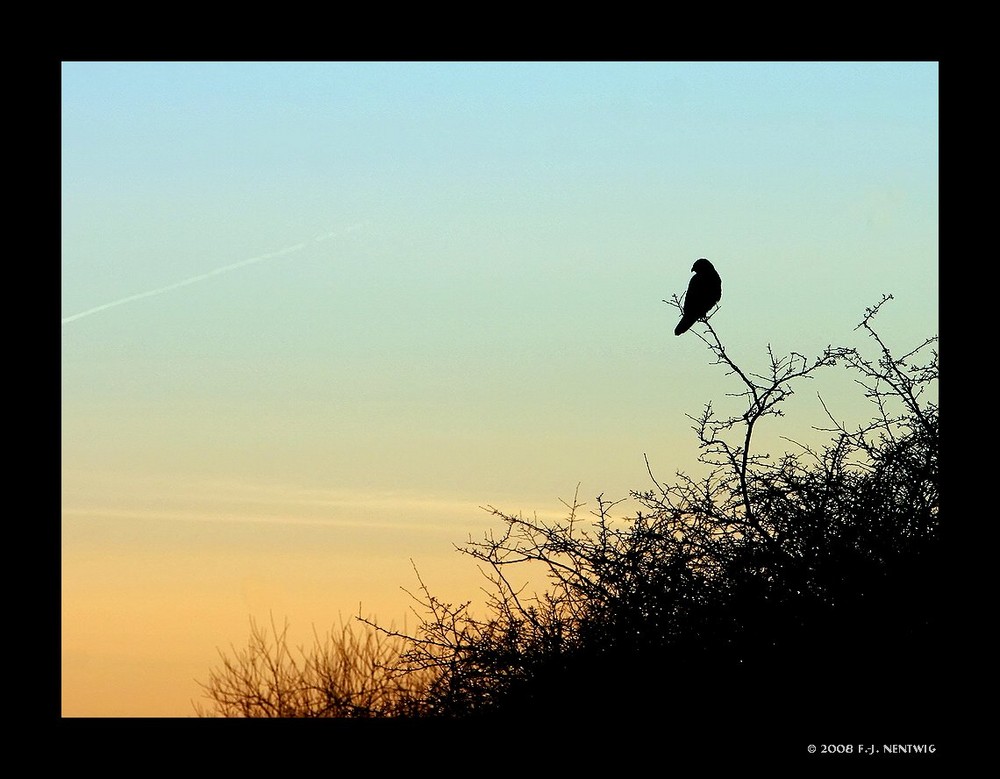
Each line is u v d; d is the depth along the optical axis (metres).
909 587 27.69
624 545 29.55
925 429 28.83
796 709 27.95
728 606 28.42
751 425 29.42
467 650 29.80
